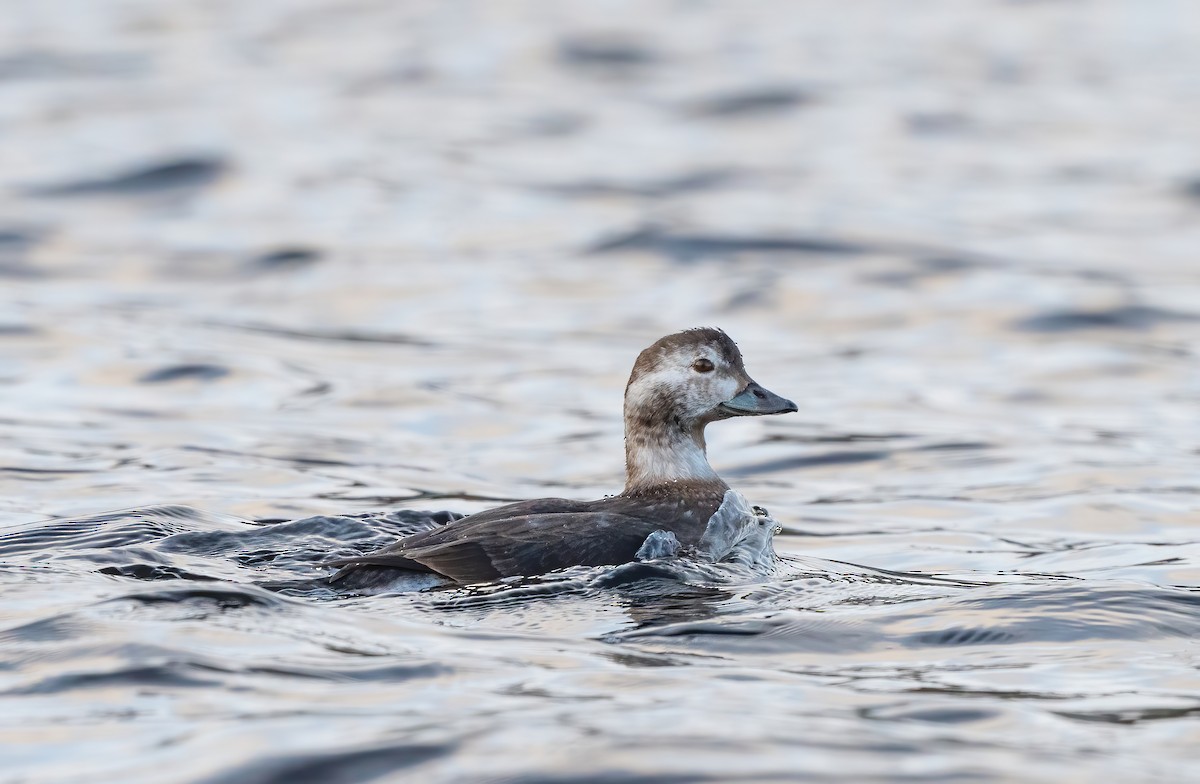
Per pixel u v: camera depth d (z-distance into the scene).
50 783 5.60
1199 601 8.43
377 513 10.66
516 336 19.44
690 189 29.06
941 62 44.19
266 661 7.00
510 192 28.75
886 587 9.13
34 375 16.69
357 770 5.62
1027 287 21.77
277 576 8.87
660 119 35.88
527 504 9.62
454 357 18.27
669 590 8.73
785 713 6.31
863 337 19.50
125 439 14.08
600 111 36.72
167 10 52.12
